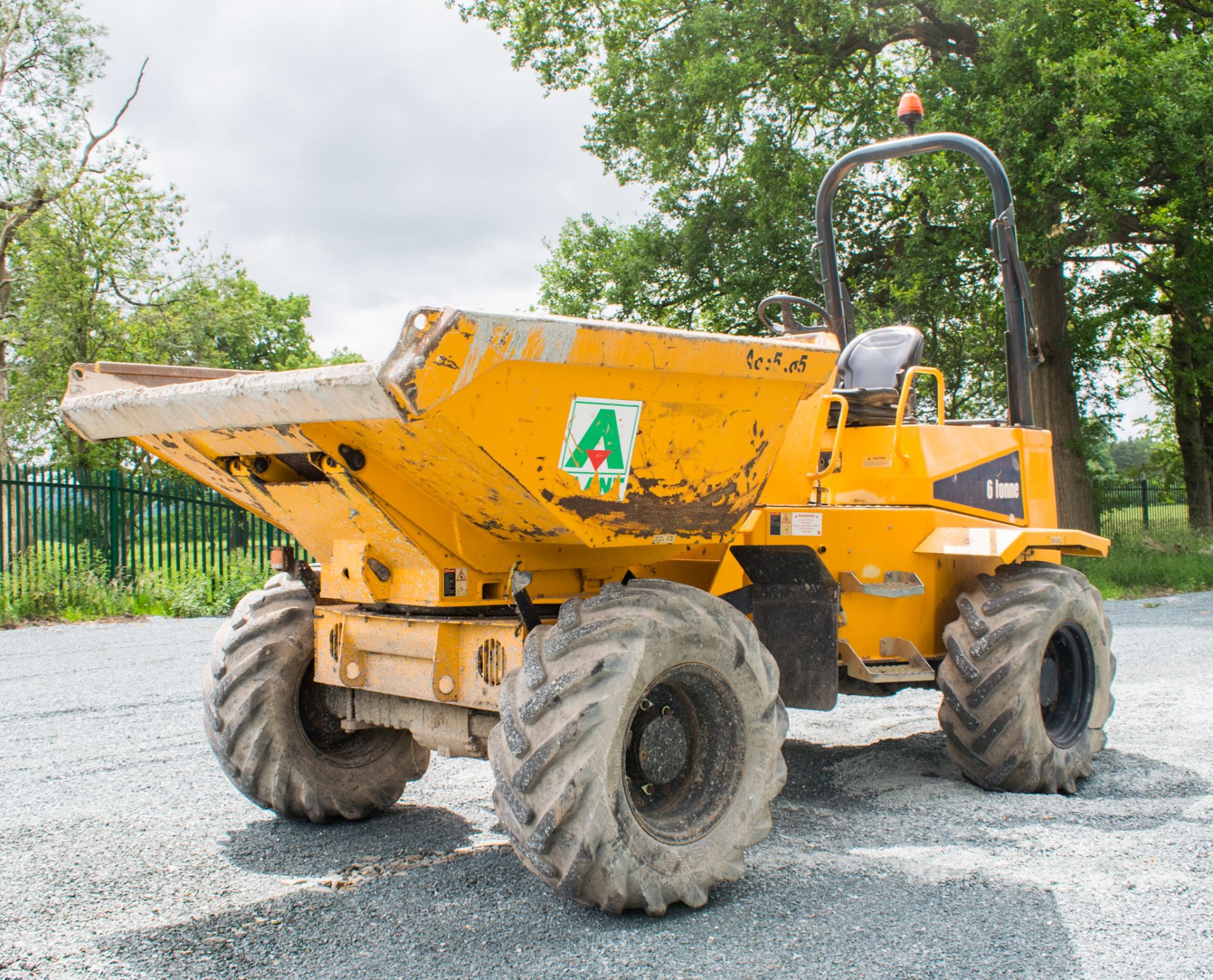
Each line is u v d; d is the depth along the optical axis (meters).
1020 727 5.03
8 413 24.80
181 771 5.51
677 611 3.46
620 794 3.25
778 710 3.78
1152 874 3.82
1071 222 17.48
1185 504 27.64
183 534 14.26
